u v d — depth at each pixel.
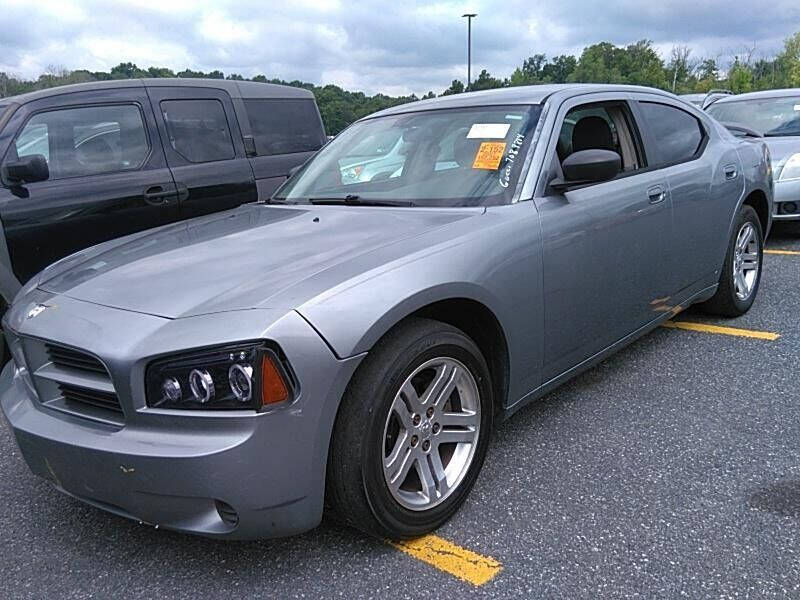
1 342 4.46
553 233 3.06
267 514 2.19
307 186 3.82
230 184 5.83
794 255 6.92
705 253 4.38
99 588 2.43
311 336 2.18
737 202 4.66
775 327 4.74
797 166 7.28
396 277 2.43
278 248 2.75
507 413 3.00
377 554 2.52
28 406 2.57
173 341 2.16
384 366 2.35
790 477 2.88
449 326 2.61
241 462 2.11
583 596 2.24
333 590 2.34
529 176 3.14
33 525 2.86
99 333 2.30
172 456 2.11
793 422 3.37
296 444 2.18
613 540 2.52
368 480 2.32
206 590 2.38
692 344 4.51
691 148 4.38
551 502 2.79
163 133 5.51
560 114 3.42
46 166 4.67
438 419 2.62
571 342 3.28
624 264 3.54
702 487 2.83
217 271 2.57
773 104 8.66
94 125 5.16
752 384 3.84
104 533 2.77
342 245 2.69
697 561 2.38
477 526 2.65
